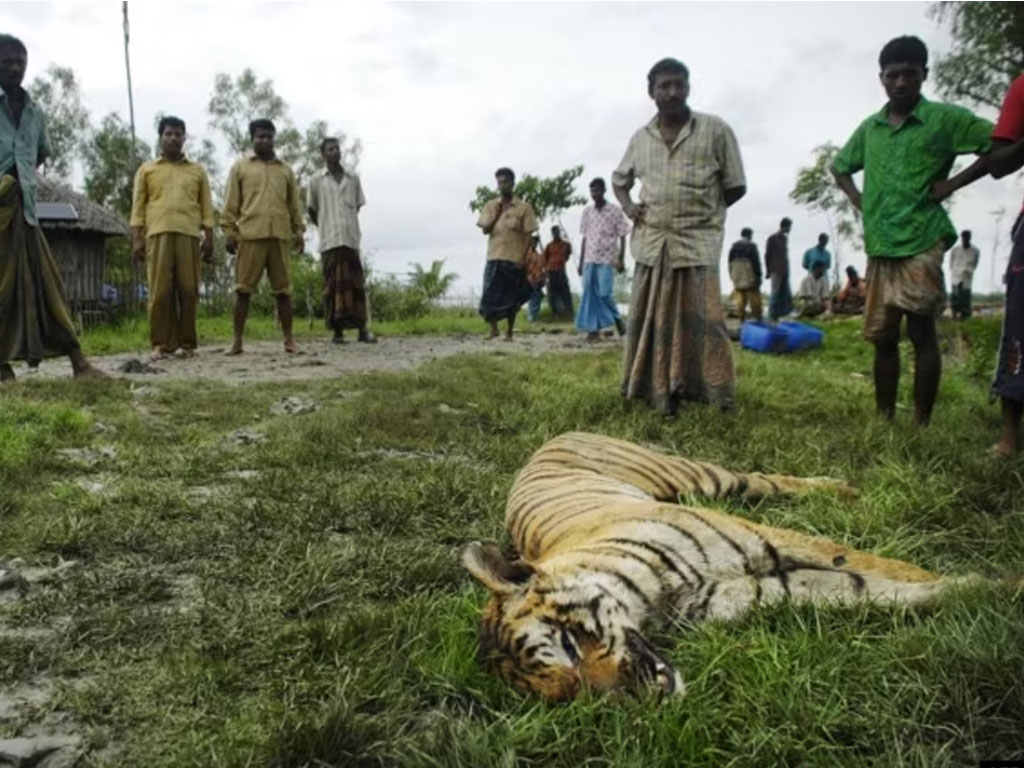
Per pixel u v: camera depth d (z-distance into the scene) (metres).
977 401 8.21
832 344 14.88
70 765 2.47
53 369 10.45
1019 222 5.36
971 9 17.73
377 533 4.34
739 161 7.11
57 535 4.16
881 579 3.23
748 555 3.34
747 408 7.39
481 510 4.68
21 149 8.02
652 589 3.19
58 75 37.59
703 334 7.07
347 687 2.74
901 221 6.20
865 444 5.67
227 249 11.83
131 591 3.63
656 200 7.11
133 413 7.06
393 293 25.92
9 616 3.41
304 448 5.89
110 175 35.22
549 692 2.73
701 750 2.41
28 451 5.61
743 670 2.77
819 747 2.41
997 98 18.17
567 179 35.09
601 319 15.05
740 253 19.38
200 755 2.46
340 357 12.09
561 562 3.13
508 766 2.34
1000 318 15.98
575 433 5.07
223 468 5.57
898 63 6.12
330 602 3.51
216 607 3.42
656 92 7.14
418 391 8.29
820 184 33.78
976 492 4.53
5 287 8.06
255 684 2.88
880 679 2.71
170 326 11.19
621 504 3.70
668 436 6.41
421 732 2.59
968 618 2.92
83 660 3.06
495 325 15.52
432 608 3.27
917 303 6.21
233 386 8.74
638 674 2.75
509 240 15.02
